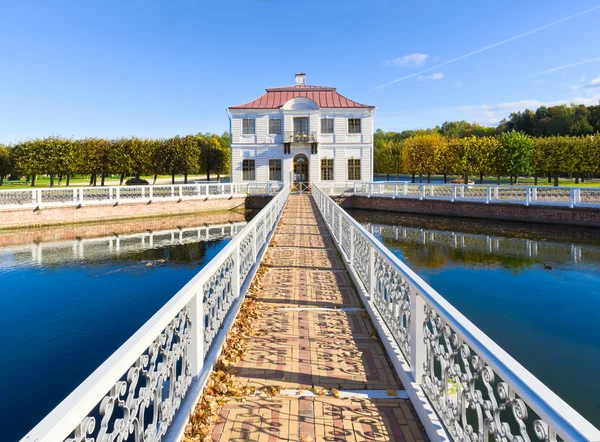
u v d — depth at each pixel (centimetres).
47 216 2028
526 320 793
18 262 1331
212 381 355
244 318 519
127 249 1578
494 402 197
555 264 1260
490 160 4103
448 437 263
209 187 2800
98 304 905
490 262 1302
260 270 789
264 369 387
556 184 4097
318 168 3244
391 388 352
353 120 3272
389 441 279
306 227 1375
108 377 169
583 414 489
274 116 3259
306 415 311
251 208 3050
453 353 254
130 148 3856
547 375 586
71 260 1366
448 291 986
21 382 576
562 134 6819
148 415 443
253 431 290
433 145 4644
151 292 995
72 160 3653
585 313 829
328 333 479
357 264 701
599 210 1795
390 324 443
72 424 145
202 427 290
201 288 337
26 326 774
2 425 480
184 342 301
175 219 2445
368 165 3262
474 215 2300
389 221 2347
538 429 159
